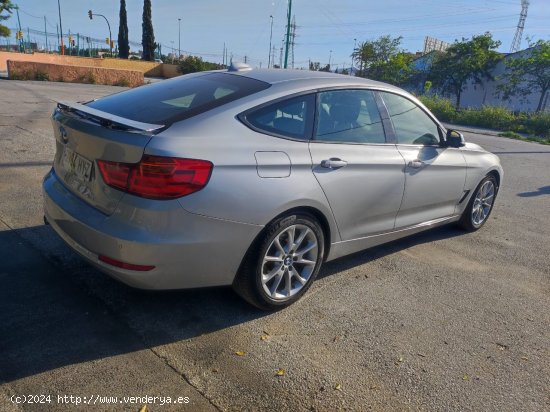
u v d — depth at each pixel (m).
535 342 3.29
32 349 2.69
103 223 2.76
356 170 3.57
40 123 9.85
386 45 52.81
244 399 2.46
